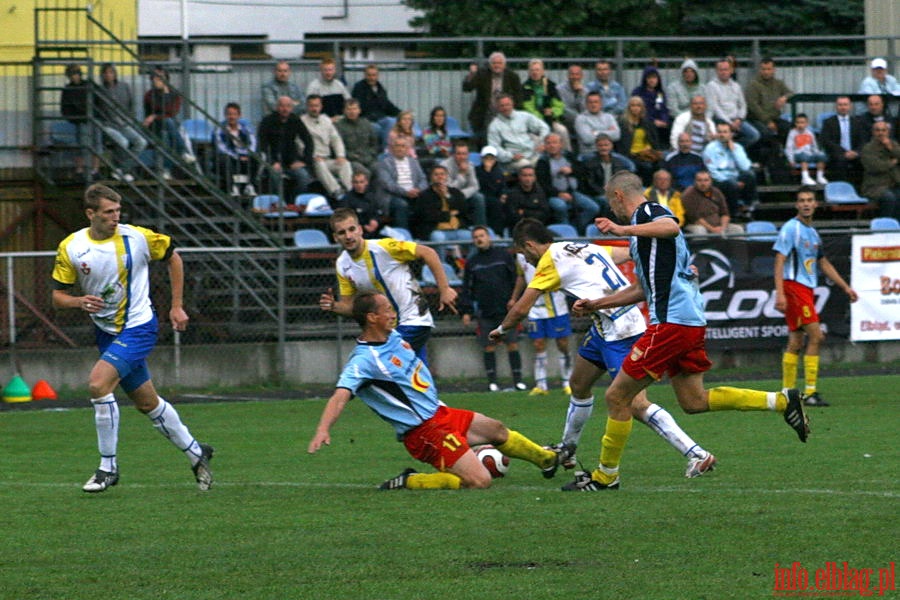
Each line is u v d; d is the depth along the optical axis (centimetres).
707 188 5269
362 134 5578
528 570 1655
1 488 2488
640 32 8656
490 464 2397
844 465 2591
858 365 5109
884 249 5119
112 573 1689
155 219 5250
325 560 1736
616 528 1903
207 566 1719
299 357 4862
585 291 2428
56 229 5559
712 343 5022
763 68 6241
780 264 3800
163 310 4747
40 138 5516
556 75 6606
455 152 5359
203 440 3325
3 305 4591
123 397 4709
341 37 8944
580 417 2545
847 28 8688
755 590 1532
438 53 8450
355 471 2695
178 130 5488
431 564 1698
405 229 5212
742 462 2666
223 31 8775
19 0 5825
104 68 5497
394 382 2316
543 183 5484
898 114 6188
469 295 4678
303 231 5162
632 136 5831
